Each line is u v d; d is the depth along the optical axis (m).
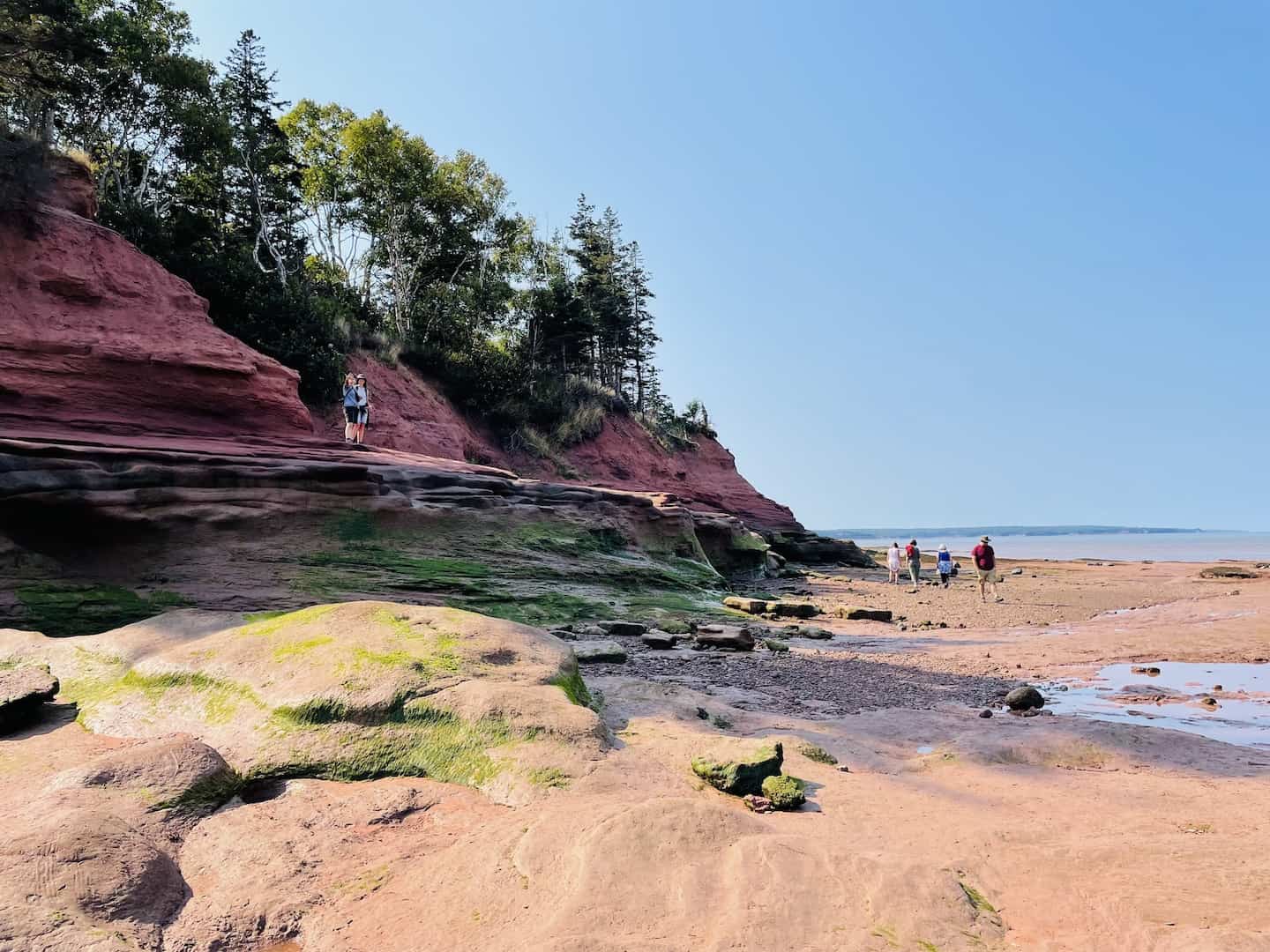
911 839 4.70
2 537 10.94
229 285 27.94
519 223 50.28
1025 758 6.77
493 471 20.47
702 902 3.62
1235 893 3.94
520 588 15.40
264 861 4.27
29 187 17.19
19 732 6.29
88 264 18.00
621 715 7.27
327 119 44.31
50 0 24.02
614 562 18.73
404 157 43.34
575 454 45.25
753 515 55.12
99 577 11.51
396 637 6.72
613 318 64.69
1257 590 26.27
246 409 18.31
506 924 3.54
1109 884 4.06
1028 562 54.94
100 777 4.83
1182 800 5.65
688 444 58.31
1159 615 18.94
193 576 12.13
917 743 7.40
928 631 17.27
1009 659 12.85
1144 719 8.61
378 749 5.50
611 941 3.27
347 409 21.38
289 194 42.59
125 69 32.69
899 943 3.38
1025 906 3.85
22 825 4.23
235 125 38.78
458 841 4.40
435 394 37.81
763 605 19.33
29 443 11.43
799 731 7.51
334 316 34.06
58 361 15.73
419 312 44.56
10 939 3.22
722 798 5.31
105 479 11.78
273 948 3.63
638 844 4.02
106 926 3.50
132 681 6.76
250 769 5.34
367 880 4.09
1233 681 10.86
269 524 13.34
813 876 3.88
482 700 5.70
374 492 14.87
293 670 6.27
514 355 50.44
